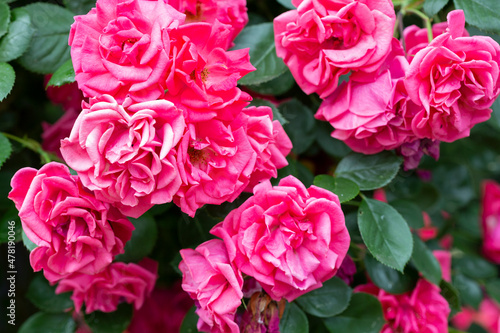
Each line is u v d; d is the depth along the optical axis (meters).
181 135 0.37
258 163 0.41
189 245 0.48
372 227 0.45
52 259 0.40
